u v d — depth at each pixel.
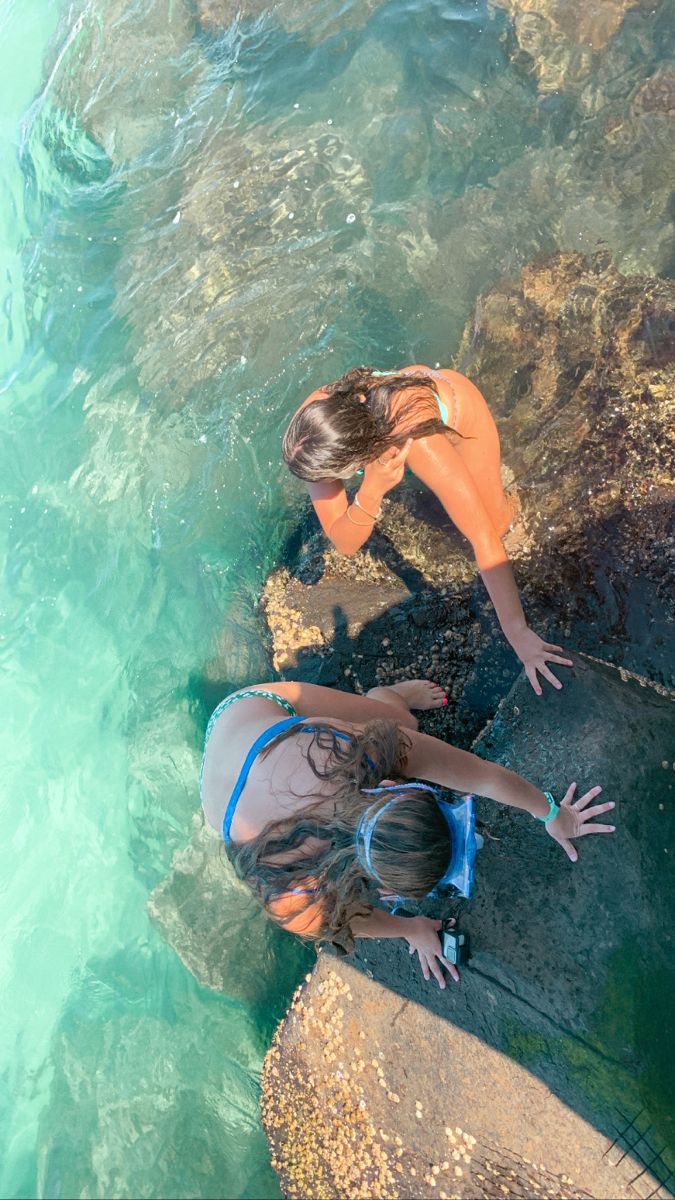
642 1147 1.63
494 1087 1.80
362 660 2.37
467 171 2.84
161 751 2.70
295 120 3.22
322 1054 2.02
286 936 2.38
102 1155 2.26
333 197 3.02
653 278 2.38
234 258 3.09
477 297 2.63
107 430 3.10
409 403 1.70
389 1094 1.92
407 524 2.45
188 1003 2.41
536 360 2.44
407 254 2.80
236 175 3.22
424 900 1.99
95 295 3.36
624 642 2.08
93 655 2.91
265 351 2.90
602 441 2.24
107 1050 2.41
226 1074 2.30
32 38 4.16
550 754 1.97
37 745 2.88
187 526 2.88
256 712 1.59
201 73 3.54
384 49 3.15
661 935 1.74
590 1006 1.75
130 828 2.68
